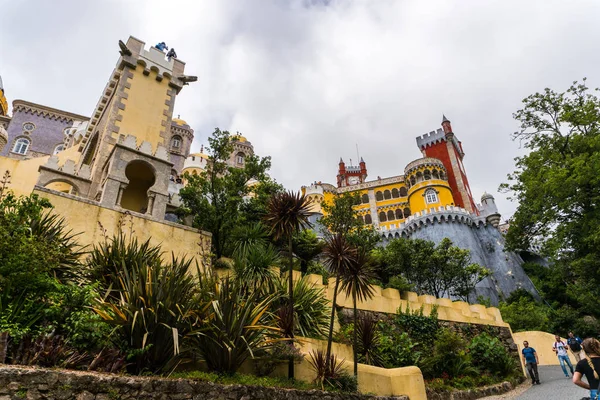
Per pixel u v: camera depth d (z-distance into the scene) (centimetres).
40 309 698
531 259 5259
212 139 1820
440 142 6875
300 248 2133
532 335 2664
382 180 7006
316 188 5609
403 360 1406
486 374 1600
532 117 2856
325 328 1321
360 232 2488
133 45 2120
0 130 2727
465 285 3150
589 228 2398
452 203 5778
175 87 2214
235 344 808
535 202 2619
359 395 1039
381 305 1762
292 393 869
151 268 848
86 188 1744
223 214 1661
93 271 923
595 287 2597
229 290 889
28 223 828
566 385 1327
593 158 2338
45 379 546
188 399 678
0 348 575
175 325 760
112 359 677
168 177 1689
